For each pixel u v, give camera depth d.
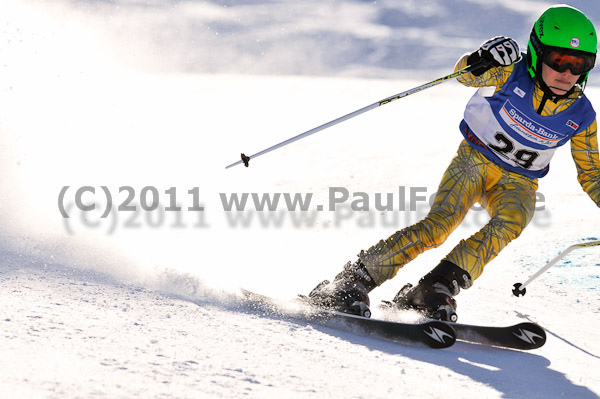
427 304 11.47
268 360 8.46
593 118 11.86
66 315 9.23
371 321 10.88
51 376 6.80
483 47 11.47
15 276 11.16
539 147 12.02
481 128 12.27
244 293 11.80
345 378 8.18
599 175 12.02
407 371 8.98
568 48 10.95
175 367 7.59
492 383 8.95
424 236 11.84
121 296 10.79
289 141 12.41
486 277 17.80
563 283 16.98
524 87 11.64
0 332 8.08
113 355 7.74
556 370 10.07
